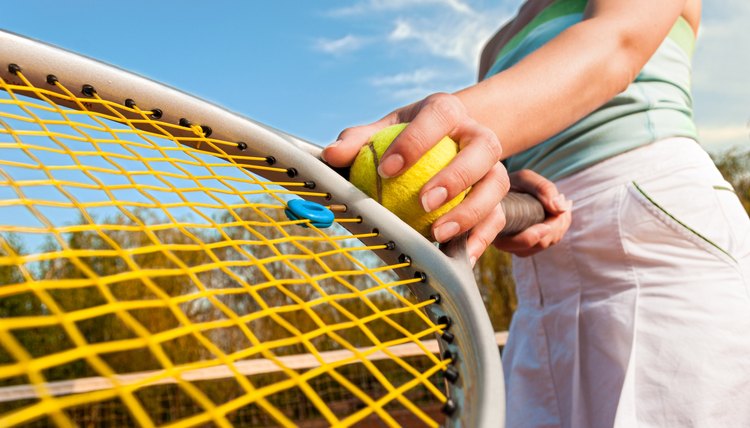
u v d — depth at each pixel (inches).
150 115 30.1
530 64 38.0
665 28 40.9
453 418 21.8
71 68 28.6
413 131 29.7
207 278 171.2
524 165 55.8
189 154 29.0
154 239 20.6
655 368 40.3
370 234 28.8
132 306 16.1
